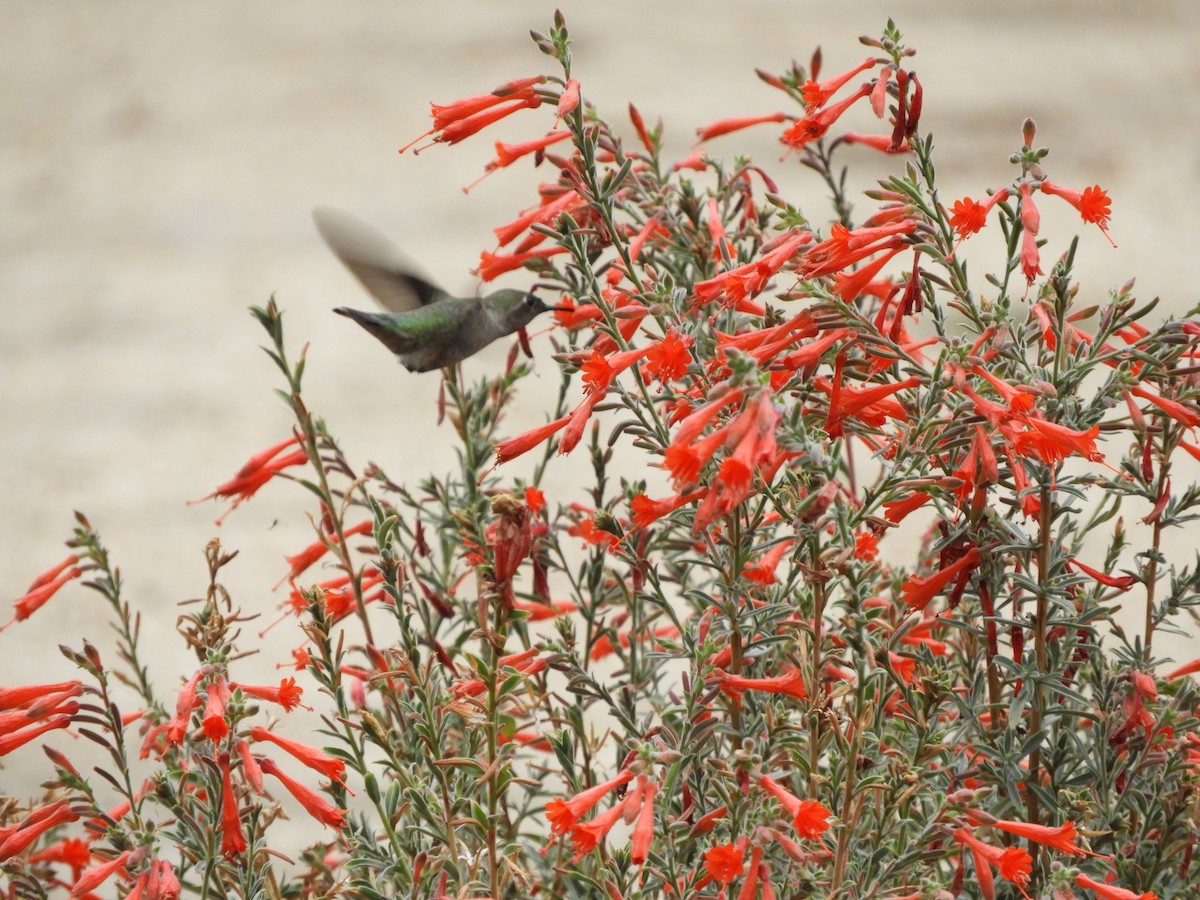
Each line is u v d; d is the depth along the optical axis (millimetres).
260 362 28312
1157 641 14102
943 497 6359
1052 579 6141
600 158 7582
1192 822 6391
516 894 6910
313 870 7141
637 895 5875
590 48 41188
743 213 8320
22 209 36531
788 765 6773
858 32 41188
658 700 7621
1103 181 29344
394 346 7738
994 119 32812
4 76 45719
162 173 37531
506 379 8133
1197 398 6223
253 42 46719
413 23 46594
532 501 6242
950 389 5945
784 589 7008
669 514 6602
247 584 21250
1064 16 41719
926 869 6594
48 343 29906
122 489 24125
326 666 6293
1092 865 6605
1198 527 17188
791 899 6051
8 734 6148
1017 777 6051
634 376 6555
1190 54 37375
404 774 6219
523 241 7398
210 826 6016
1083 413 6129
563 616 6707
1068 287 6324
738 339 6105
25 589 21125
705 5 45188
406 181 35062
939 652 7078
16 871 6633
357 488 7188
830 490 5559
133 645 7496
